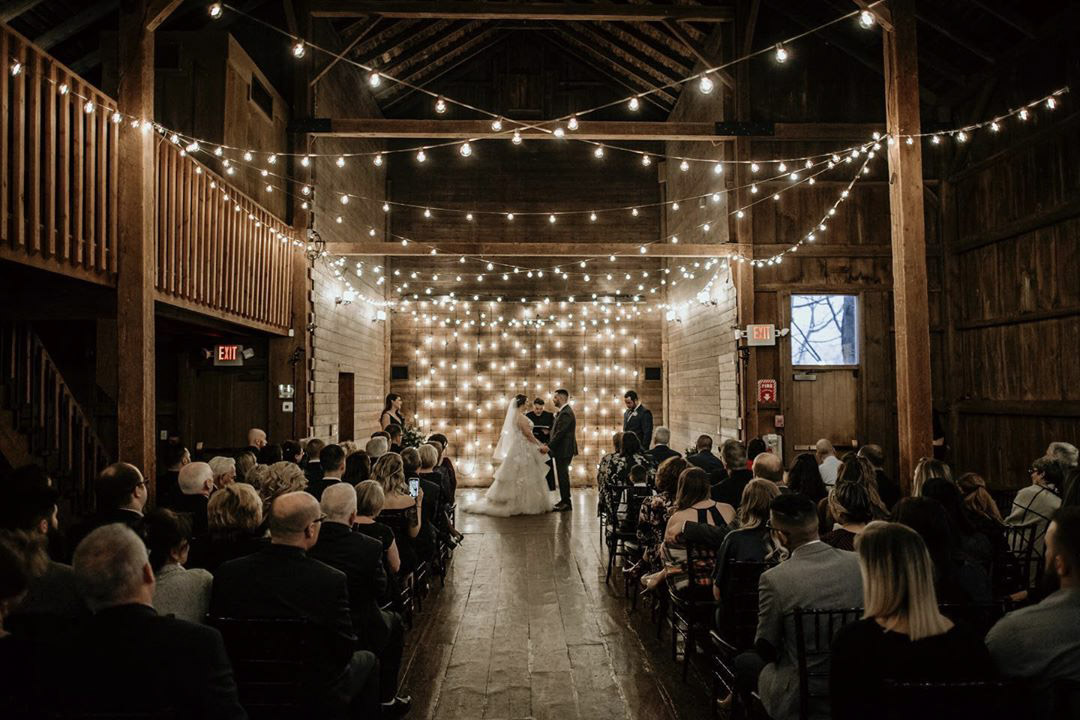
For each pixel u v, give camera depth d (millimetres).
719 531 4008
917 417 6574
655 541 4891
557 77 13938
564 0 10992
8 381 5973
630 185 14086
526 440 10203
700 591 3975
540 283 14078
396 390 13898
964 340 9508
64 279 5074
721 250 9922
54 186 4672
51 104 4641
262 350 9344
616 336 14109
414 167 13953
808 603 2627
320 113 10117
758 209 10016
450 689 3916
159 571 2650
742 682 3037
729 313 10266
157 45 7871
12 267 4738
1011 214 8516
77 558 1879
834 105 10102
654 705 3691
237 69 8109
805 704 2438
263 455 6086
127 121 5465
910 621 1995
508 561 7027
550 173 14039
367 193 12711
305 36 9680
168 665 1842
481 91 13953
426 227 13945
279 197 9297
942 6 8500
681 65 11875
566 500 10266
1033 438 8102
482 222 13977
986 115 9039
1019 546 4391
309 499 2732
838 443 9891
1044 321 7953
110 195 5445
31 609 2486
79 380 8492
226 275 7254
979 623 2656
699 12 10039
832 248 9992
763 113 10070
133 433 5359
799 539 2754
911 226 6691
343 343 11141
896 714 1915
